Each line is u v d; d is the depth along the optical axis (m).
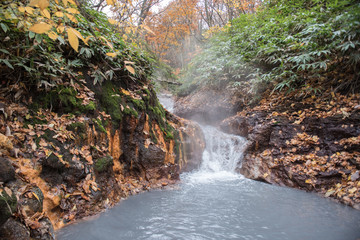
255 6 10.19
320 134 3.79
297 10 5.62
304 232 2.17
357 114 3.55
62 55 2.82
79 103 2.76
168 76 11.18
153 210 2.63
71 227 2.04
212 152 5.14
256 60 6.05
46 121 2.38
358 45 3.82
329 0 4.42
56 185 2.15
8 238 1.41
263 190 3.42
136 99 3.68
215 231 2.18
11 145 1.89
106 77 3.25
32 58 2.33
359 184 2.89
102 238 1.96
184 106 7.44
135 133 3.56
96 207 2.38
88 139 2.67
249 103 5.77
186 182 3.83
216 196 3.16
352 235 2.11
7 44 2.21
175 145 4.24
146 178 3.47
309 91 4.55
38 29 0.90
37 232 1.62
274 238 2.07
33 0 0.99
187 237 2.05
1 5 1.76
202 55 8.17
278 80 5.48
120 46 3.74
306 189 3.34
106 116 3.08
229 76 6.90
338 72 4.47
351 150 3.32
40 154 2.09
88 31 3.00
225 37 7.85
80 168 2.37
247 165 4.34
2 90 2.18
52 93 2.54
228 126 5.54
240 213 2.60
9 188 1.61
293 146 3.92
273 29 5.65
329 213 2.59
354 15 3.49
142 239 1.99
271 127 4.34
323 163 3.43
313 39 4.50
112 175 2.87
